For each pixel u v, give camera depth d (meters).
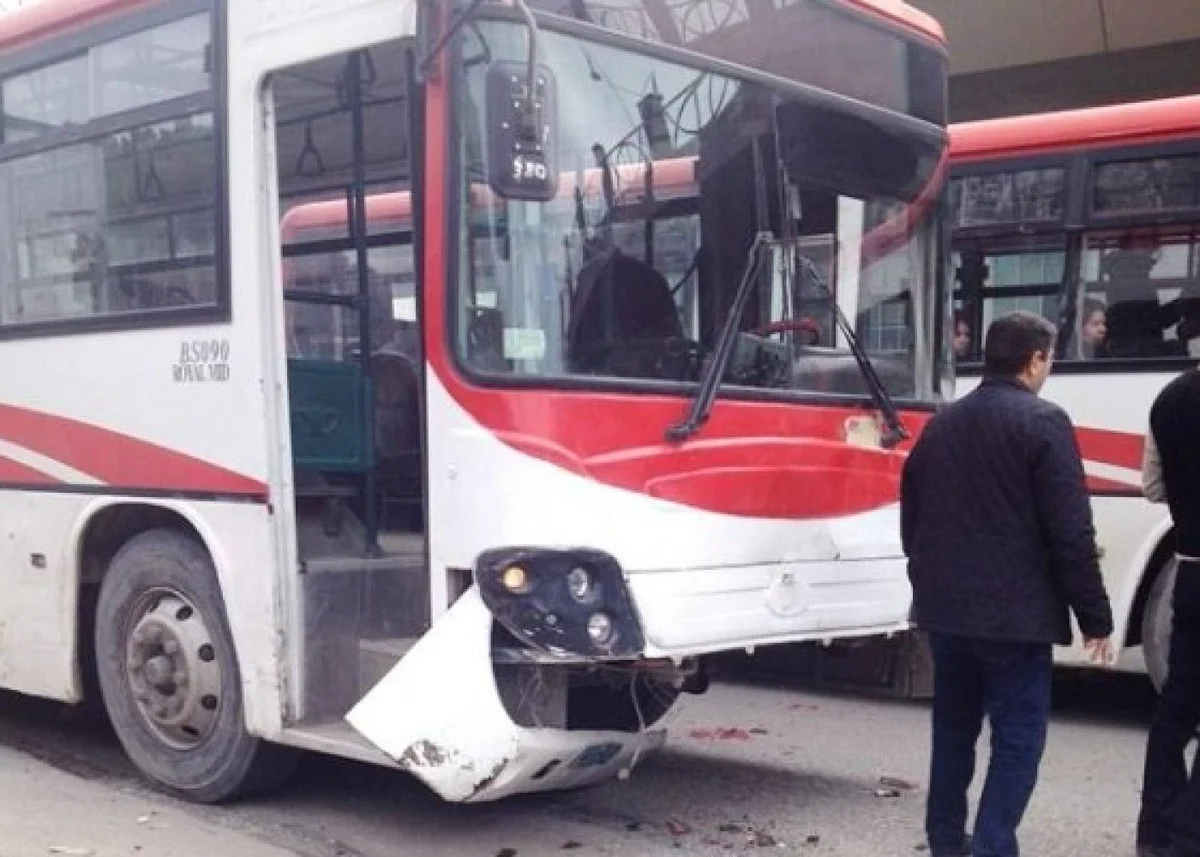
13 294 6.87
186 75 6.01
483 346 5.03
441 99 5.04
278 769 6.02
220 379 5.81
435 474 5.10
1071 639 4.98
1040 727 4.84
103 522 6.49
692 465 5.34
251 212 5.70
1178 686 5.27
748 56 5.84
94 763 7.04
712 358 5.51
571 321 5.15
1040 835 5.86
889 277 6.39
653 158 5.46
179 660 6.03
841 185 6.16
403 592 5.83
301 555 5.91
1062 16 18.34
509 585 4.89
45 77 6.72
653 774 6.87
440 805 6.23
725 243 5.66
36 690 6.75
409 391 6.32
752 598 5.46
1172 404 5.23
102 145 6.42
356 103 6.59
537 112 4.81
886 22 6.45
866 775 6.87
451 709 4.82
